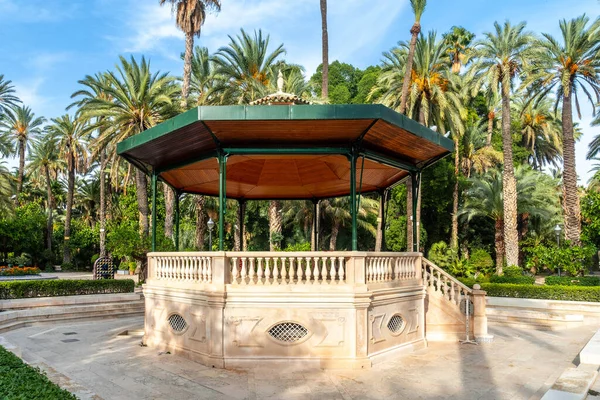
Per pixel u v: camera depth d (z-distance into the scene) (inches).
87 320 684.7
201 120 356.8
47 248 2188.7
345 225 1544.0
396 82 1119.6
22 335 555.5
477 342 506.0
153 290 464.1
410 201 1152.8
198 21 1192.2
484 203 1370.6
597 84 1063.0
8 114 1937.7
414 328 463.8
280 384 335.0
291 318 380.5
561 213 1619.1
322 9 1020.5
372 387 330.6
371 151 441.4
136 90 1070.4
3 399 205.9
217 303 381.7
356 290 379.9
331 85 1920.5
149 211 1668.3
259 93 1106.1
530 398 312.0
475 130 1530.5
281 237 1233.4
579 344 513.0
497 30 1151.6
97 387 328.2
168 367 382.6
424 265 525.7
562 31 1087.0
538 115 1811.0
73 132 1904.5
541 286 833.5
